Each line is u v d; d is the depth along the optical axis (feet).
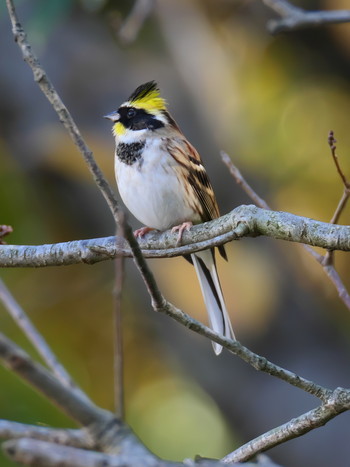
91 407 13.99
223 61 46.19
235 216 22.76
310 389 20.15
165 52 46.26
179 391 45.96
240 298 42.09
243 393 41.86
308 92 48.42
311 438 39.99
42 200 44.83
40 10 37.88
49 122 43.78
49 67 44.16
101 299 45.75
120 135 30.42
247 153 45.16
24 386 38.42
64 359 43.88
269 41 48.21
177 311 19.79
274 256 42.96
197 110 44.62
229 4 47.52
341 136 47.91
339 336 42.88
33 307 45.06
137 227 41.63
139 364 45.52
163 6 46.11
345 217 46.06
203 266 28.99
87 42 45.16
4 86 43.70
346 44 47.91
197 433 45.32
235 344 20.07
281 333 42.24
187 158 30.09
